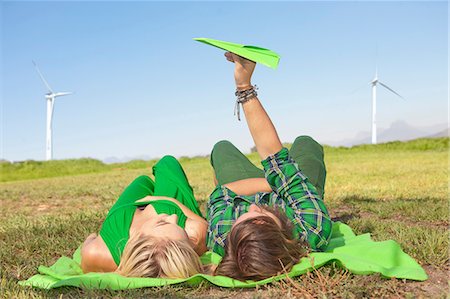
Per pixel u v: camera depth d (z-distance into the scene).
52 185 13.63
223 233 3.39
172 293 2.92
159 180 4.04
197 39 3.25
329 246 3.74
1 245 4.63
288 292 2.90
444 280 3.17
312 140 4.30
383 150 27.52
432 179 10.22
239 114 3.34
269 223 3.07
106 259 3.30
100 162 28.88
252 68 3.24
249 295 2.96
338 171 14.09
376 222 4.99
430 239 3.90
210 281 2.99
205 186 10.80
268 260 3.02
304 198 3.37
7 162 27.56
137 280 2.99
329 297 2.86
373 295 2.91
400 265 3.38
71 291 3.09
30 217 6.90
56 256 4.34
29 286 3.24
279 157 3.38
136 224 3.37
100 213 6.44
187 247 3.10
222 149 4.30
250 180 3.96
